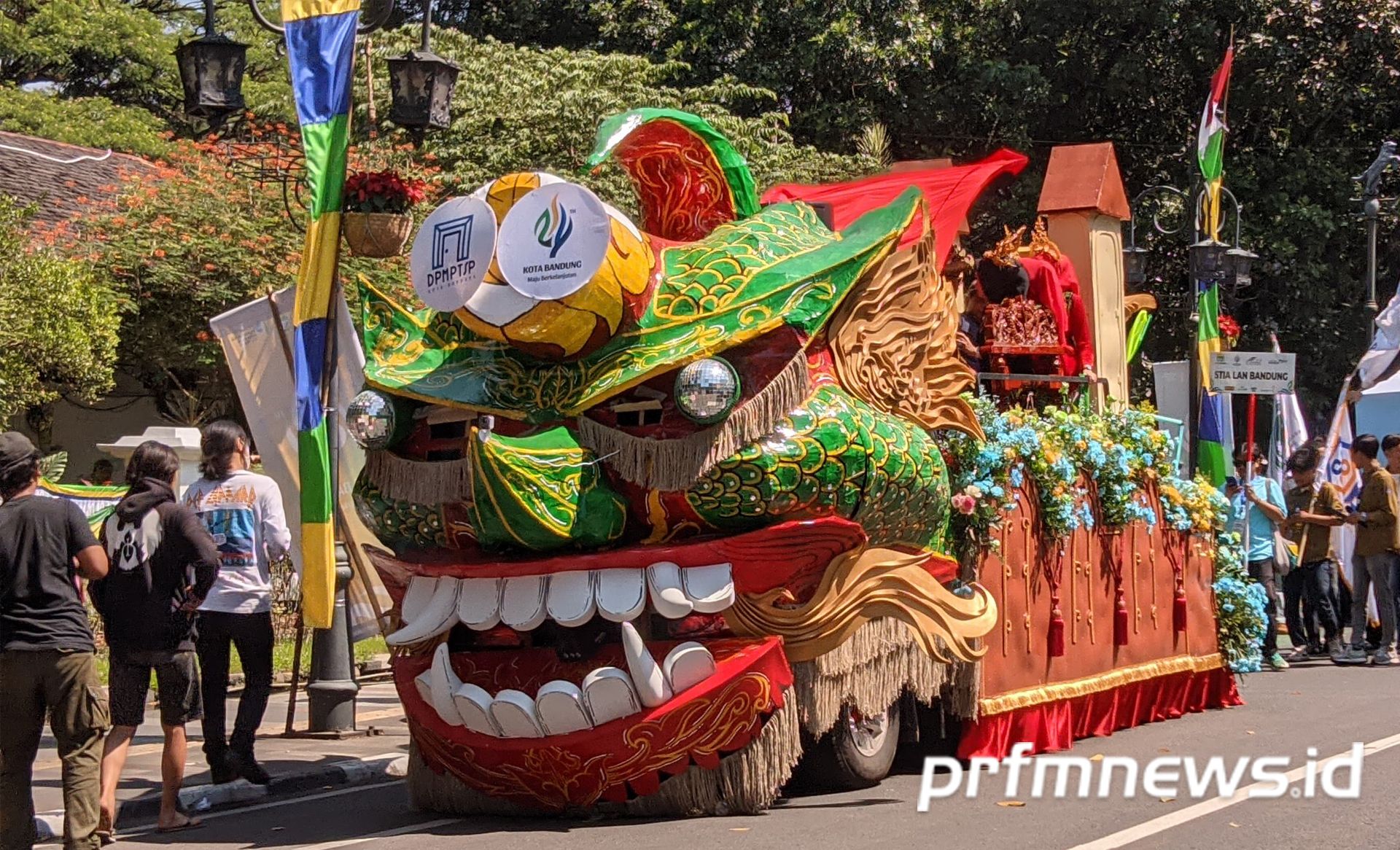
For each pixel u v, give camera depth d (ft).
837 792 27.12
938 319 28.09
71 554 23.15
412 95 35.70
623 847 22.62
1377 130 93.25
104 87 118.01
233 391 74.79
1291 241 86.63
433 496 25.66
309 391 29.81
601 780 24.25
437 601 25.49
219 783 29.32
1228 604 39.75
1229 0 87.56
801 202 28.71
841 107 87.71
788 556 24.44
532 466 23.67
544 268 24.02
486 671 25.66
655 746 24.00
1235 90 89.10
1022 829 23.61
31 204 62.44
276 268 66.03
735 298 24.76
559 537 23.93
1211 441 52.54
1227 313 89.66
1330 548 51.31
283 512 29.32
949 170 32.86
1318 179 88.17
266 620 29.35
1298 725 35.12
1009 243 36.78
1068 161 40.24
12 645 22.58
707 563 24.20
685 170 27.94
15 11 115.24
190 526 25.62
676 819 24.77
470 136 78.38
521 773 24.79
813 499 24.48
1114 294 40.27
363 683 49.01
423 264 25.07
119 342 60.54
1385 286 92.38
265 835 25.70
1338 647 51.55
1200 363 52.95
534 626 24.38
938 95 89.51
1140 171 95.45
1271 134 92.43
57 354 54.34
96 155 82.28
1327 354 89.15
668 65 82.48
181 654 25.99
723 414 23.80
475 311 24.52
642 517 24.73
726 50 89.25
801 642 24.79
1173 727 35.83
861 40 86.48
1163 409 57.00
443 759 25.73
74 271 55.98
